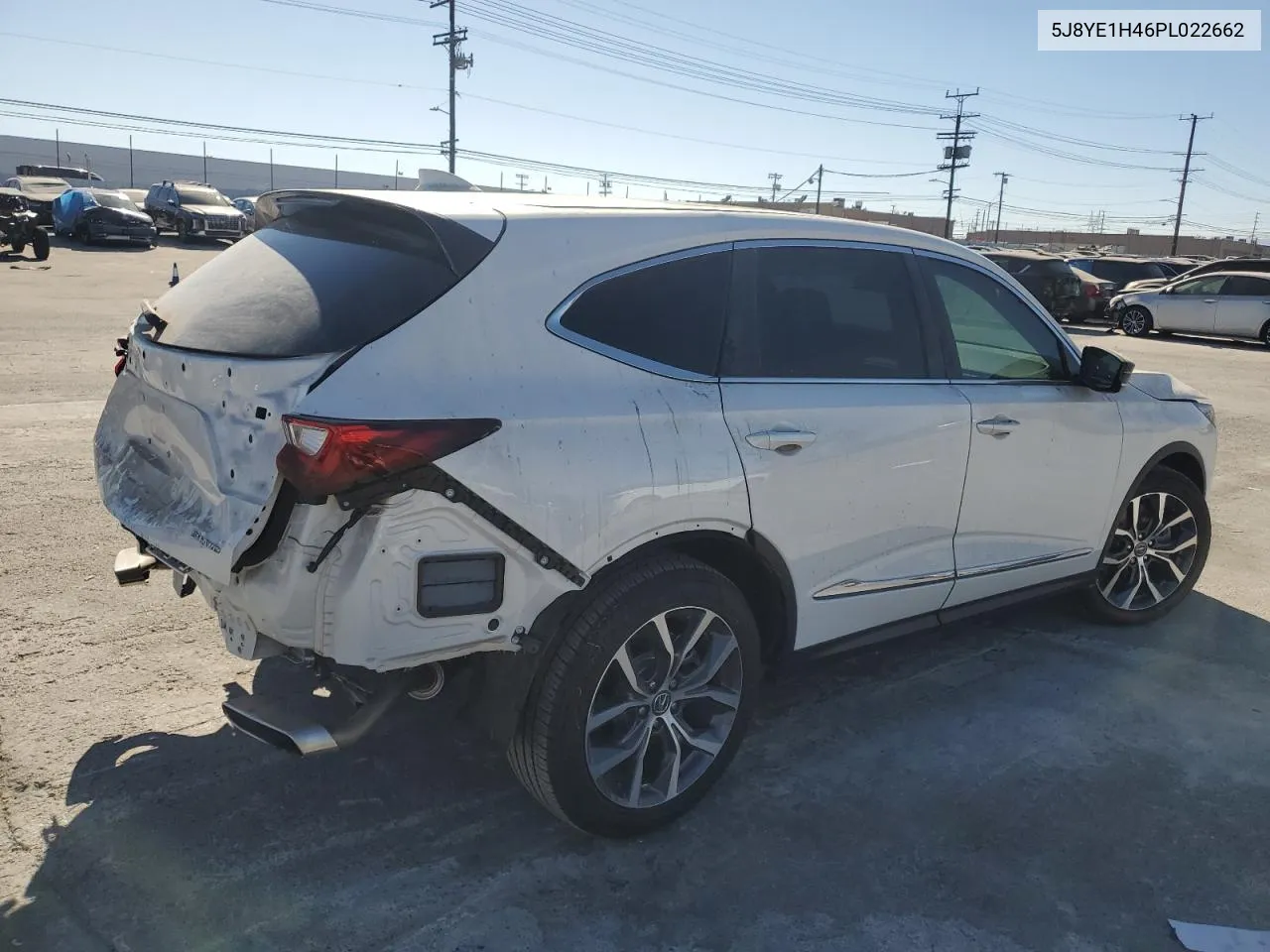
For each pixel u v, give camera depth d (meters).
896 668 4.48
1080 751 3.79
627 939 2.69
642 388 2.97
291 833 3.06
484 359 2.70
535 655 2.81
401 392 2.54
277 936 2.63
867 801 3.39
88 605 4.53
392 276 2.76
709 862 3.03
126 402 3.35
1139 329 22.70
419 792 3.32
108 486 3.30
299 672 4.01
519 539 2.65
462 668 2.88
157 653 4.12
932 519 3.78
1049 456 4.21
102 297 17.28
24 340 11.79
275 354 2.63
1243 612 5.31
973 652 4.69
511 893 2.85
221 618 2.81
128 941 2.58
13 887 2.76
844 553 3.50
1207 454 5.13
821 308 3.51
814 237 3.54
